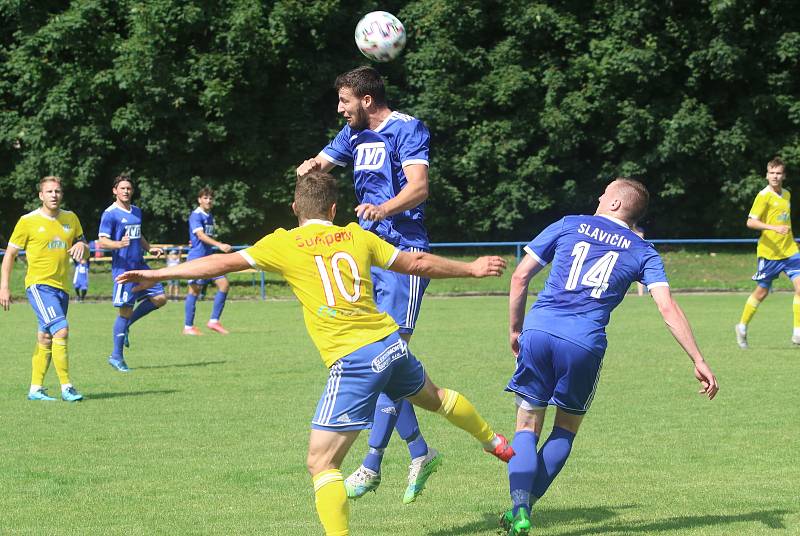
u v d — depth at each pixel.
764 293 30.23
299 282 10.59
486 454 16.30
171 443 17.12
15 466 15.37
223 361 28.50
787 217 30.03
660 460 15.59
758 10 64.44
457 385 23.52
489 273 11.25
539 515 12.54
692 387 23.06
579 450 16.38
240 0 62.69
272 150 68.44
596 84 65.56
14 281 59.00
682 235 71.31
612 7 66.25
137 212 28.75
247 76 65.06
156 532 11.72
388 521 12.34
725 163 65.12
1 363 28.52
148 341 33.94
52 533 11.69
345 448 10.48
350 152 14.70
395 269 10.99
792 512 12.45
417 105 67.25
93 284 57.94
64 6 66.75
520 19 66.06
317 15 63.56
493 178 69.25
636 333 35.22
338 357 10.44
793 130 67.19
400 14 68.12
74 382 24.61
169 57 62.94
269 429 18.36
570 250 11.68
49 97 62.78
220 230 66.81
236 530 11.79
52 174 63.91
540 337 11.37
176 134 65.75
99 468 15.24
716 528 11.73
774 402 20.97
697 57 63.72
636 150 67.62
